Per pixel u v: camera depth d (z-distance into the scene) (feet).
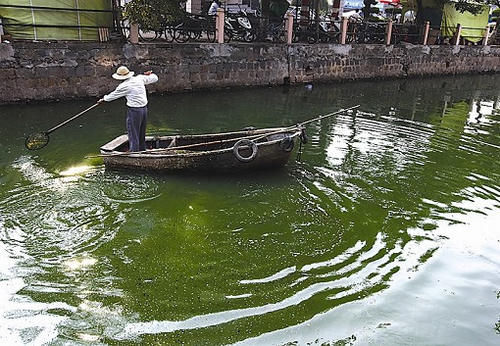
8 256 15.70
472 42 70.18
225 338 12.39
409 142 31.14
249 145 21.79
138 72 40.29
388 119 38.14
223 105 40.14
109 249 16.33
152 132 31.01
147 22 38.91
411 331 12.92
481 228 18.98
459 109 44.06
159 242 16.87
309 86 51.52
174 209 19.38
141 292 14.12
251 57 47.06
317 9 56.18
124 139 24.81
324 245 17.02
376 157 27.32
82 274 14.89
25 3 34.30
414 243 17.51
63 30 36.45
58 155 25.23
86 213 18.76
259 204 20.11
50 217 18.35
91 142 27.76
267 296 14.08
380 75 59.62
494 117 41.27
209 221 18.49
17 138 27.94
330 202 20.61
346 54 55.06
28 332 12.37
